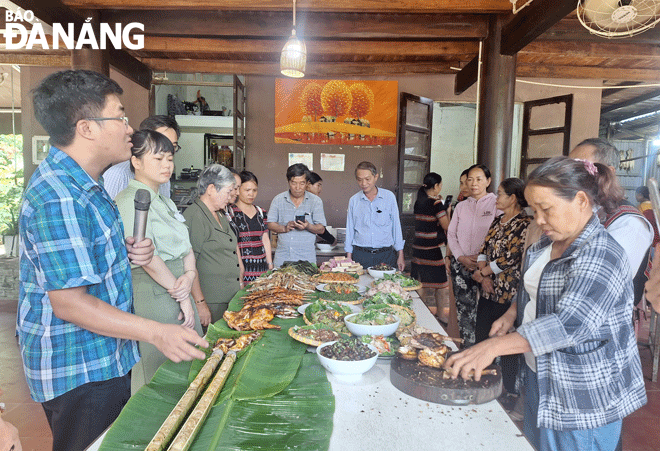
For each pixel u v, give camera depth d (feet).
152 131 5.95
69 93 3.76
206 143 22.84
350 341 4.69
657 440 8.16
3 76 21.36
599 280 3.77
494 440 3.38
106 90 3.93
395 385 4.29
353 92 21.08
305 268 9.77
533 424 4.87
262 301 6.82
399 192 19.69
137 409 3.65
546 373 4.09
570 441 4.09
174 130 7.98
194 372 4.30
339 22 14.69
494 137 14.14
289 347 5.13
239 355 4.93
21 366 11.09
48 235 3.57
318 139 21.21
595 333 3.89
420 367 4.43
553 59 19.38
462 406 3.90
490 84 14.17
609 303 3.76
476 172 11.51
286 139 21.20
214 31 14.85
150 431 3.37
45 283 3.59
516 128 22.58
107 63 14.98
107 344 4.16
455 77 20.98
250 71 20.30
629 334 4.13
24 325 3.96
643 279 4.85
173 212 6.57
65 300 3.61
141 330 3.76
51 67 20.79
